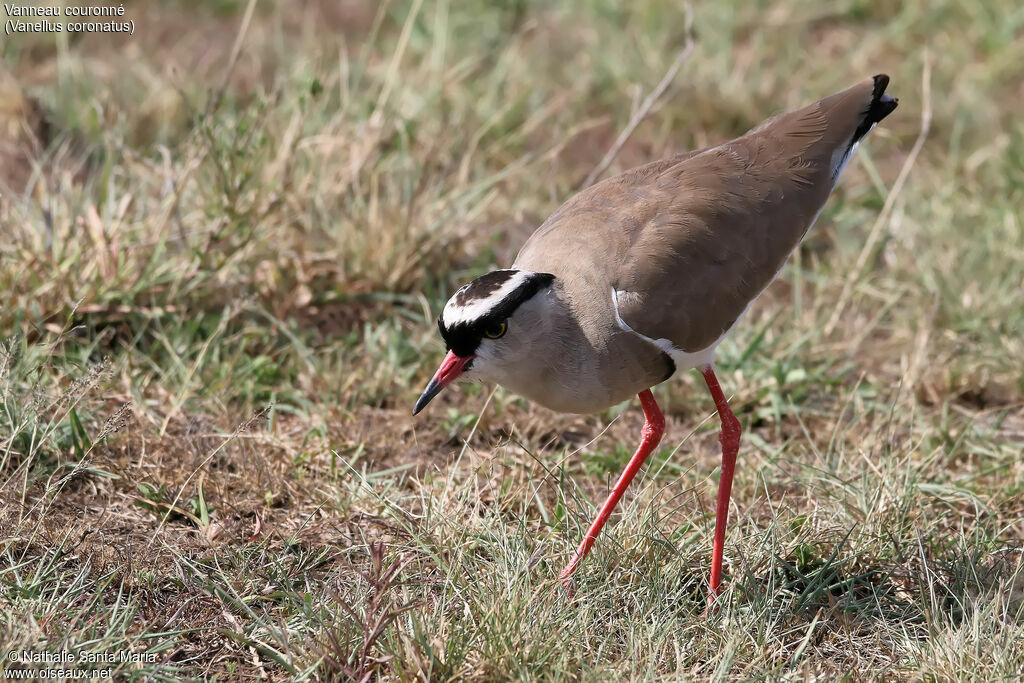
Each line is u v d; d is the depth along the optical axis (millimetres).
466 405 11492
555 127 15555
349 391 11531
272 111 13750
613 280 8961
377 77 16281
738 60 17703
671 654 8289
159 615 8445
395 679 7922
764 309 13445
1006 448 11078
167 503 9656
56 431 9820
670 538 9352
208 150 12680
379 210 13219
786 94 16891
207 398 11133
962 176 15414
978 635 8250
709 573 9359
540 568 8938
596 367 8992
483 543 8992
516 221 14219
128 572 8727
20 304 11352
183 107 15328
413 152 14594
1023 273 13500
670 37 18047
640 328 8938
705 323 9219
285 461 10320
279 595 8734
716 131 16344
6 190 13000
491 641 8031
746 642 8391
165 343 11273
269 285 12406
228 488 9992
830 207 14914
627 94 16688
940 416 11781
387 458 10758
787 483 10469
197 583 8641
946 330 12844
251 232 12242
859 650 8609
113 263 11719
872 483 10109
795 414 11820
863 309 13539
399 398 11516
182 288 12023
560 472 10031
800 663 8219
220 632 8344
